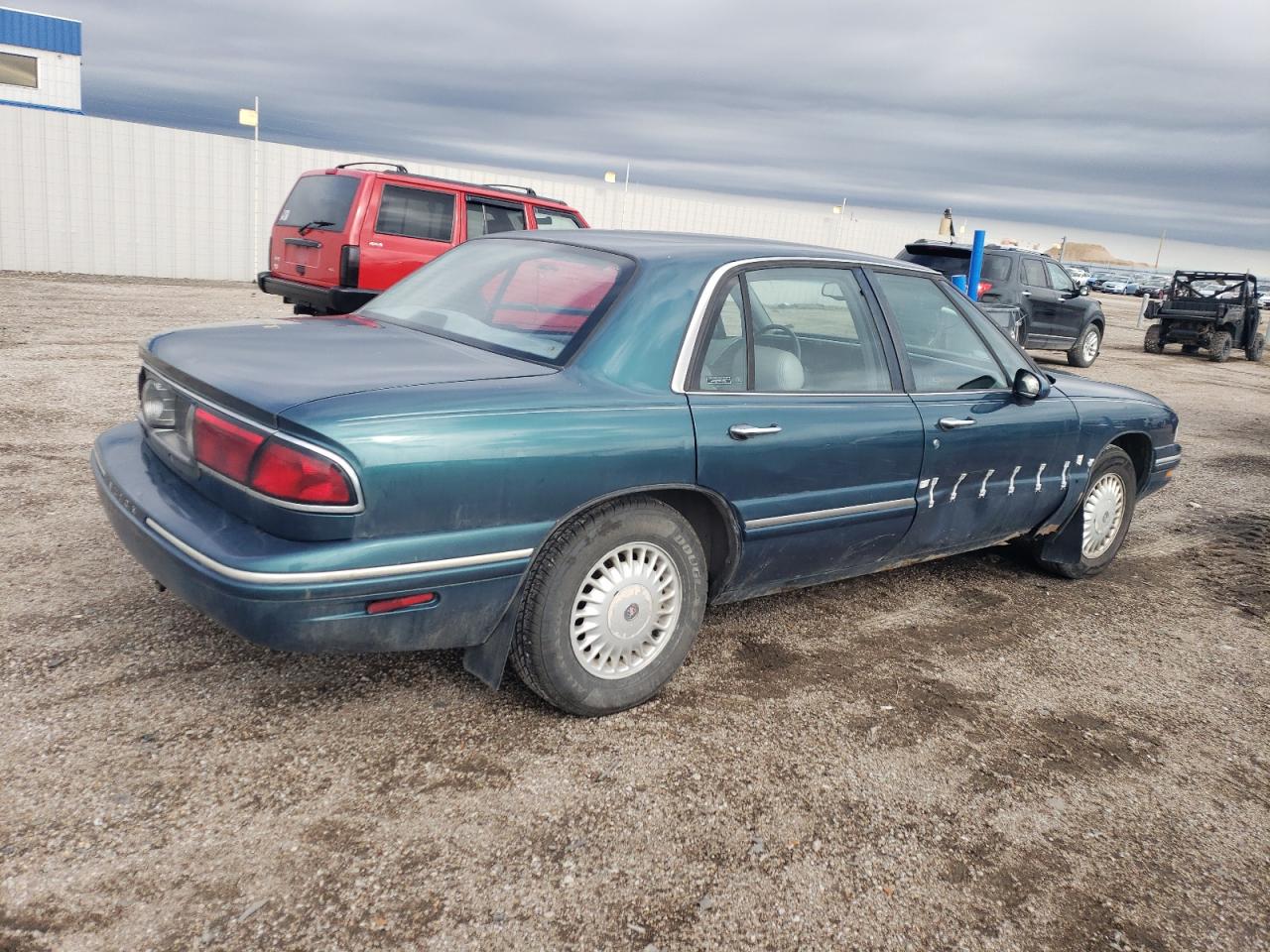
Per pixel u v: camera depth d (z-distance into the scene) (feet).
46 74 100.12
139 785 8.47
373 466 8.11
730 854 8.34
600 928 7.30
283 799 8.48
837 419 11.61
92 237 55.62
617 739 10.05
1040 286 49.88
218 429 8.63
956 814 9.33
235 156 58.85
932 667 12.67
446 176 65.46
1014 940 7.66
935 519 13.34
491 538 8.86
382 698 10.38
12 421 20.85
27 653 10.62
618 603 10.11
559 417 9.21
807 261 12.07
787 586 12.25
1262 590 17.35
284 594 7.99
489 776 9.12
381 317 12.12
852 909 7.81
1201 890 8.56
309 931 6.97
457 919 7.23
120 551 13.80
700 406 10.36
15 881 7.18
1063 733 11.23
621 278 10.60
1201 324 67.36
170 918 6.97
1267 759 11.11
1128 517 17.28
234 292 52.54
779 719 10.82
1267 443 34.22
